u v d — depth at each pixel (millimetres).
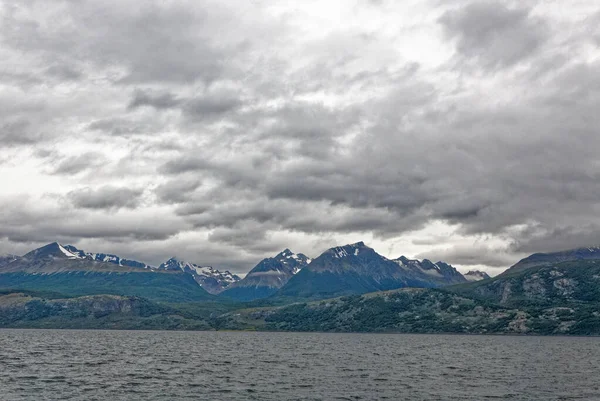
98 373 169875
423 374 180500
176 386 143125
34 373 166625
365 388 144125
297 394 132375
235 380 158000
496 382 159375
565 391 142000
